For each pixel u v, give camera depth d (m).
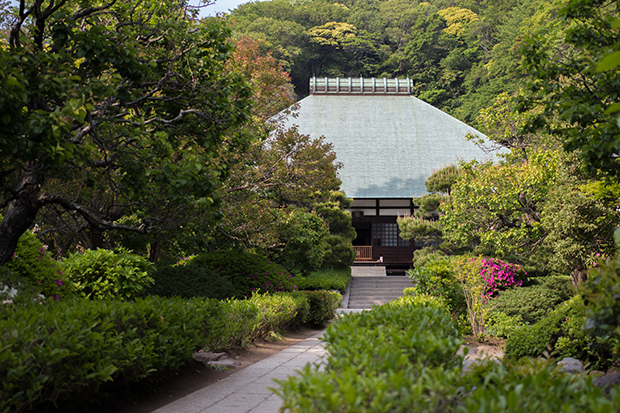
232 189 12.25
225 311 7.75
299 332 12.77
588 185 9.93
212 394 5.52
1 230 6.60
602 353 6.41
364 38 58.31
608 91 6.03
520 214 14.38
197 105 8.37
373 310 5.18
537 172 13.08
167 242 13.95
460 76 51.00
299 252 18.28
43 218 11.88
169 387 5.98
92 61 6.89
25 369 3.87
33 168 6.10
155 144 7.02
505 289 12.41
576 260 10.39
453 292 11.16
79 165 6.63
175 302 6.63
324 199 24.77
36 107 6.42
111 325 4.76
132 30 7.63
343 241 24.81
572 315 6.93
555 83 6.89
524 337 7.43
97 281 8.15
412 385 2.46
